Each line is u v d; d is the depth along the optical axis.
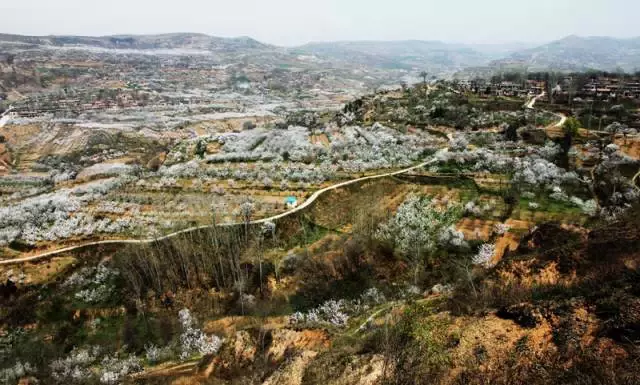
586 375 22.91
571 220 70.25
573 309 27.33
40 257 79.69
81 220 91.25
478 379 25.50
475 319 30.42
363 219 80.50
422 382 26.91
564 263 37.44
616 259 34.84
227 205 91.19
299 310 63.59
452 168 100.25
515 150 106.19
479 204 82.56
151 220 87.94
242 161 122.69
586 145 103.12
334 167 107.62
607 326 25.08
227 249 75.50
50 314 68.31
